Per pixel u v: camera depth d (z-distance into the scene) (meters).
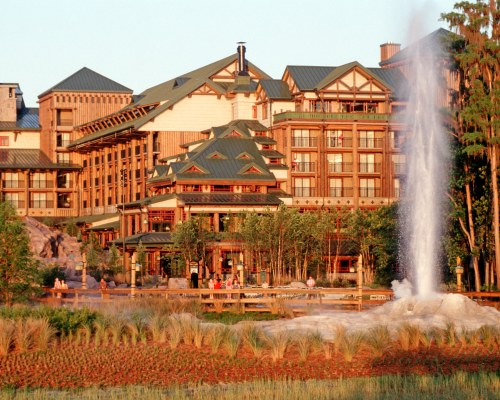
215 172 113.75
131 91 159.75
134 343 50.62
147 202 113.44
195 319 55.81
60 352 48.50
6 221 70.38
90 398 39.84
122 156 140.75
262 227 100.06
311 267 105.62
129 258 111.75
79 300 71.69
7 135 161.88
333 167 117.75
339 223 110.12
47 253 99.94
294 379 43.91
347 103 120.06
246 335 50.22
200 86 131.38
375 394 39.56
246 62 134.75
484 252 82.75
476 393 39.59
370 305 71.62
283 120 117.06
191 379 43.81
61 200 158.00
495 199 77.94
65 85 157.75
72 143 154.62
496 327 53.97
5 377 43.97
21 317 52.97
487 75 80.69
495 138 77.19
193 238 101.50
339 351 49.00
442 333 52.19
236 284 84.19
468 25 80.56
